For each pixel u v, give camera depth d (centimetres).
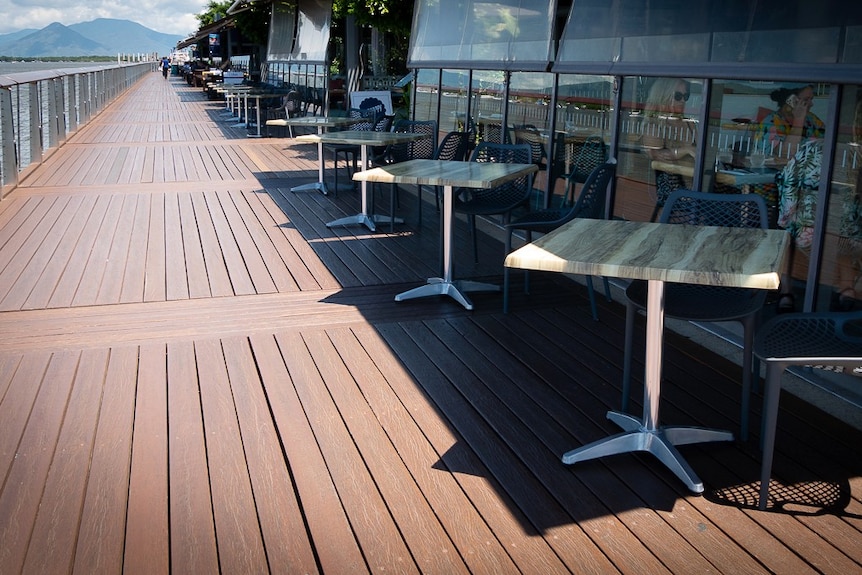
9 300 534
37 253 658
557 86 664
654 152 546
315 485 311
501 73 761
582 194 488
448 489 308
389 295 552
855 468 324
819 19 411
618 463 328
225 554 268
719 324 482
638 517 290
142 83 4588
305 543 274
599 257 288
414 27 1009
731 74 466
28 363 427
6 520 286
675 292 377
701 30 496
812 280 420
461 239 723
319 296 549
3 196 905
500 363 434
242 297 545
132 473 319
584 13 620
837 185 406
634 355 447
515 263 286
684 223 402
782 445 343
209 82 2883
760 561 264
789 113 436
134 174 1096
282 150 1405
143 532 280
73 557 266
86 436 349
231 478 316
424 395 393
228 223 782
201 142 1520
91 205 866
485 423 364
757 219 383
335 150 940
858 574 257
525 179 628
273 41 2377
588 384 407
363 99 1383
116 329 480
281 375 415
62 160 1226
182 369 422
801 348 291
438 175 513
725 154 483
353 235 737
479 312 520
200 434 351
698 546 272
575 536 278
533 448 341
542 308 530
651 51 541
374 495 304
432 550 270
